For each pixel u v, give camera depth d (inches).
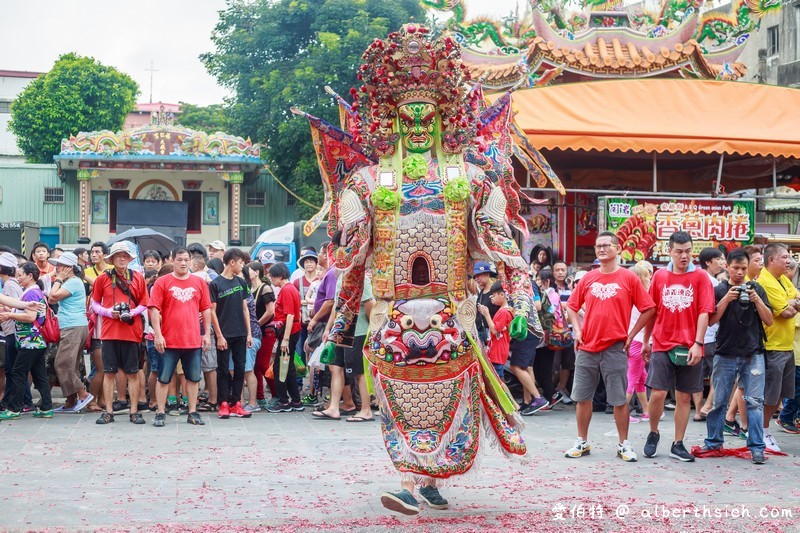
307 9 1326.3
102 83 1626.5
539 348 429.1
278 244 852.6
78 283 390.0
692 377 287.1
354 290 224.7
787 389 317.4
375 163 219.0
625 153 598.5
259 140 1344.7
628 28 641.6
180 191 1405.0
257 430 347.6
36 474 249.4
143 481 240.5
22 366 370.3
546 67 627.2
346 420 381.4
